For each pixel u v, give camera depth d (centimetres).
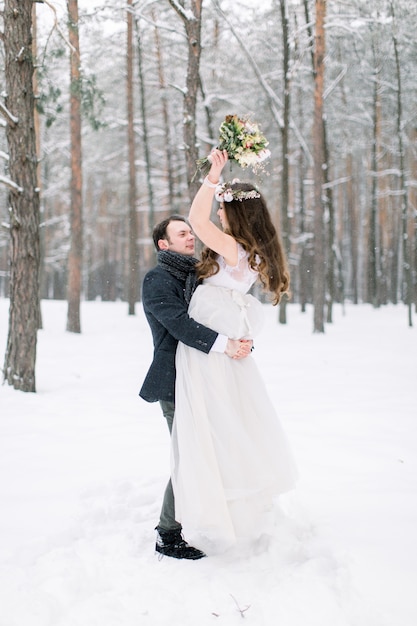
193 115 1080
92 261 4125
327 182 2098
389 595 235
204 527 262
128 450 453
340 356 1043
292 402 641
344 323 1923
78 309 1502
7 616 229
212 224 276
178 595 245
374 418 559
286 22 1769
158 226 310
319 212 1559
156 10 1900
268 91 1831
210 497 263
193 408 274
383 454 438
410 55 2038
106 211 3819
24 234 675
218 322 282
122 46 1964
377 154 2627
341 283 2305
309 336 1448
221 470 271
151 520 321
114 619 228
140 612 233
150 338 1370
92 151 2756
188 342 276
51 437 494
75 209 1516
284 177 1852
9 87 651
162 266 295
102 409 605
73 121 1543
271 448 284
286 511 322
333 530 295
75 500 350
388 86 2172
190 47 1060
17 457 437
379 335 1475
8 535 302
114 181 3056
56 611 234
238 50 1992
